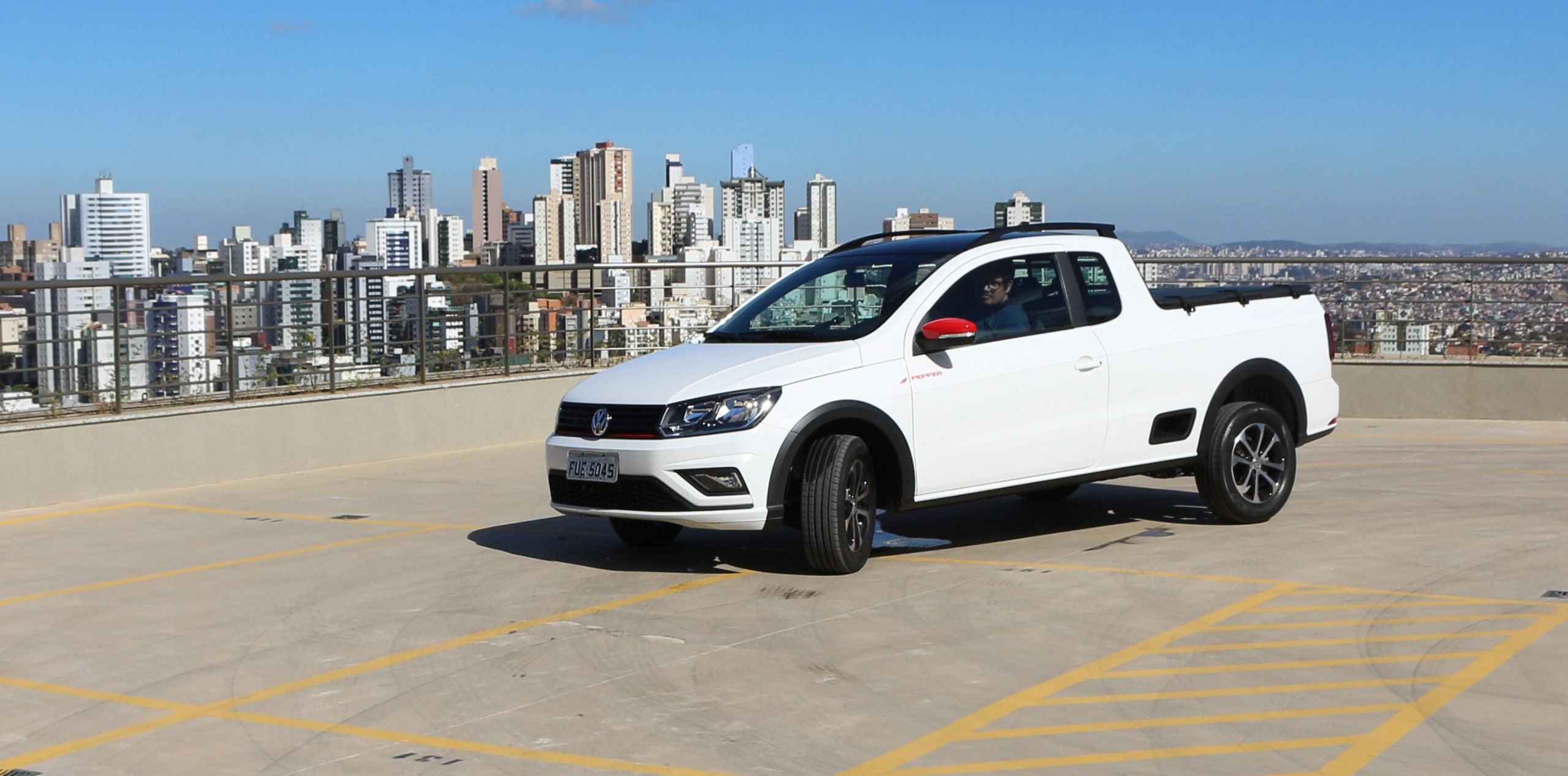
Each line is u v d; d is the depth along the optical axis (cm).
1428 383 1520
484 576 795
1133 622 656
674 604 714
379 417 1305
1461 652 594
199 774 488
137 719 552
